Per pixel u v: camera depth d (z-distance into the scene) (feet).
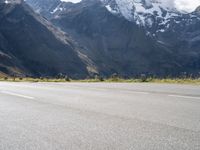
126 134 25.71
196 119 31.96
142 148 21.59
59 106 44.21
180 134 25.35
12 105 46.62
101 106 43.09
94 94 62.18
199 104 44.39
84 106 43.50
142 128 27.84
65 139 24.67
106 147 22.07
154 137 24.49
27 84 108.68
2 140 24.95
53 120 33.01
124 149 21.49
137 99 51.67
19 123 31.83
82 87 85.51
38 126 30.04
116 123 30.37
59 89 79.10
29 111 40.01
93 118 33.50
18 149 22.25
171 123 29.91
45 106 44.62
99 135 25.66
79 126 29.48
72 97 56.85
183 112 36.70
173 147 21.66
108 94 61.72
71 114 36.63
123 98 53.57
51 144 23.32
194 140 23.43
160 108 40.29
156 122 30.48
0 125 31.04
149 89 74.64
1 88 86.58
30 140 24.70
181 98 52.70
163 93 62.75
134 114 35.50
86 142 23.58
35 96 60.44
